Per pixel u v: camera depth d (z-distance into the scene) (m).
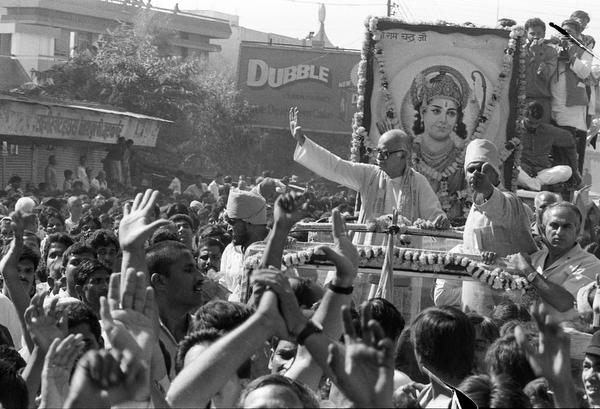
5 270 6.79
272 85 56.78
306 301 6.35
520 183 16.59
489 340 6.36
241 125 53.19
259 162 55.16
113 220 17.53
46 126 36.22
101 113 38.66
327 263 7.85
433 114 14.05
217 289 8.76
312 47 56.75
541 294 7.68
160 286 6.93
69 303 6.27
